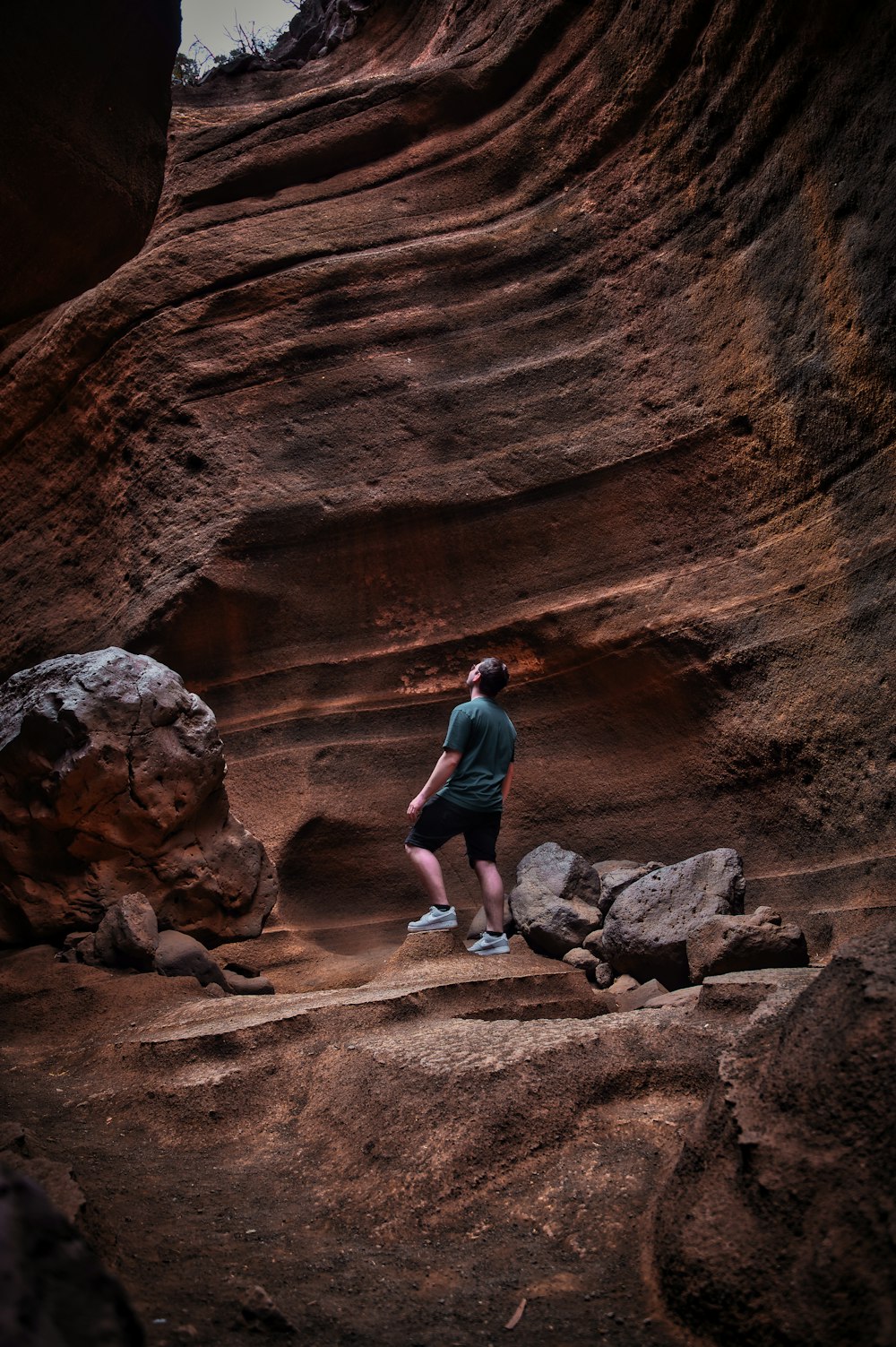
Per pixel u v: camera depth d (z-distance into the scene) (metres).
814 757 5.58
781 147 6.01
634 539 6.81
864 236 5.31
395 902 7.10
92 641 8.26
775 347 5.99
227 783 7.34
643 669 6.61
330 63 10.67
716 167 6.52
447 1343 1.99
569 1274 2.25
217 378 8.01
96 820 5.61
